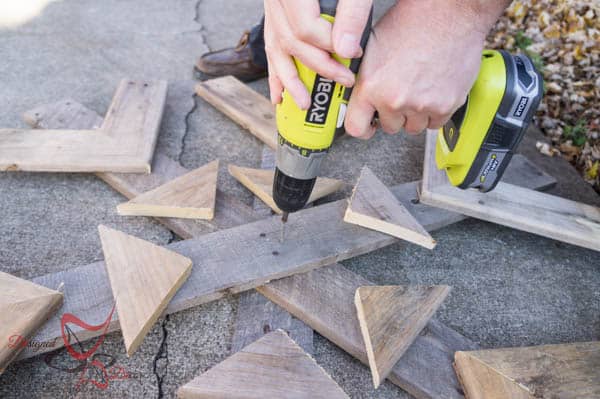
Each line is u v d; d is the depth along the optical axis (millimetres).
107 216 1589
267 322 1290
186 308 1290
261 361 1095
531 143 2238
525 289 1524
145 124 1822
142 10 3023
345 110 1089
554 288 1541
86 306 1205
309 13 878
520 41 3107
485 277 1544
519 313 1448
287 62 992
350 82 946
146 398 1142
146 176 1661
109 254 1287
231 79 2232
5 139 1672
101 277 1279
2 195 1623
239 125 2072
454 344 1254
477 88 1224
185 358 1229
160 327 1286
